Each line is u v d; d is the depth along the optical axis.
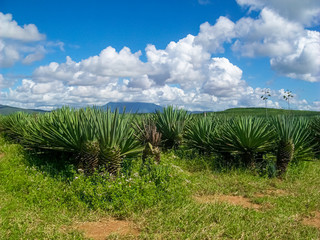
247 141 9.44
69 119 8.50
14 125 15.76
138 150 8.51
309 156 10.70
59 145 8.52
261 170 9.74
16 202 6.10
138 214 5.66
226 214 5.81
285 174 9.49
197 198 7.11
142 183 6.78
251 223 5.43
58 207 6.01
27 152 10.77
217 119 12.80
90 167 7.38
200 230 4.99
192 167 10.25
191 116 14.37
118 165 7.53
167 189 6.79
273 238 4.90
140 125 11.27
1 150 12.95
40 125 9.94
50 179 7.54
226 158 10.66
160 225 5.18
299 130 10.46
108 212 5.87
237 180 8.66
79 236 4.71
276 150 10.16
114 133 7.38
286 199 7.09
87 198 6.30
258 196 7.56
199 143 11.53
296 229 5.29
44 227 4.98
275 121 11.12
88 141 7.34
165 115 12.98
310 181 8.92
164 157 10.57
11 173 8.04
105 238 4.78
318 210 6.59
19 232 4.73
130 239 4.71
